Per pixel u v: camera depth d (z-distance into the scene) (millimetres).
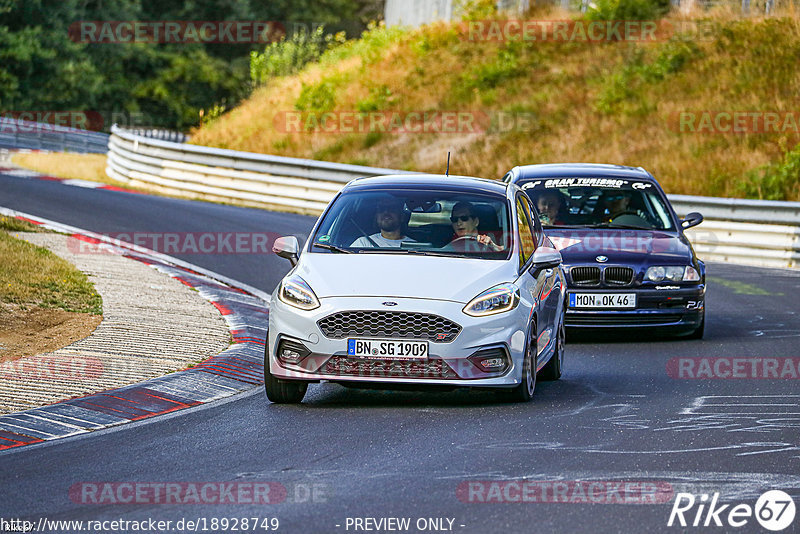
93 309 41656
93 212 74625
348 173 89062
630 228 45719
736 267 70875
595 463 23469
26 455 24219
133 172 104188
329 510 19797
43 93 191500
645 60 113812
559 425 27578
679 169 94000
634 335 45719
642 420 28344
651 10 121875
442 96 115000
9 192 82062
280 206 91875
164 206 83188
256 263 60750
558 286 35844
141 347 36156
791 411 29734
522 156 100875
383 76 122688
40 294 42719
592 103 107875
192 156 97688
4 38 186625
